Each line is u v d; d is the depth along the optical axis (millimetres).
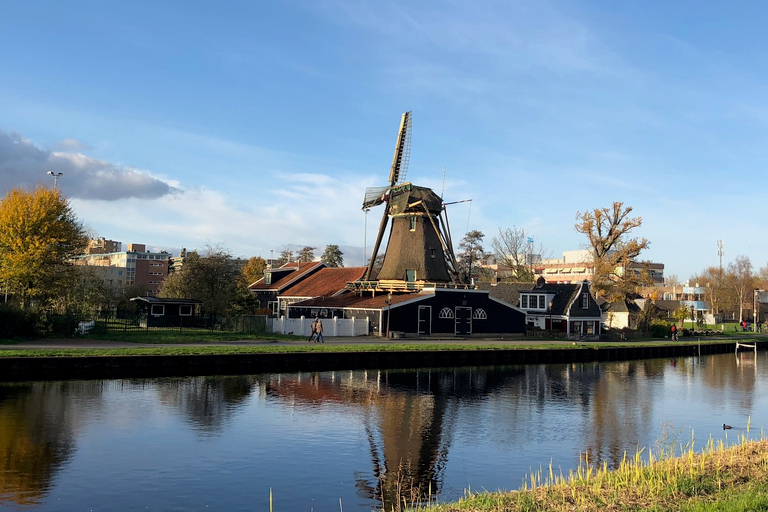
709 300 147250
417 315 58875
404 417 26188
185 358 36719
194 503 15594
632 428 25328
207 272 71562
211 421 24250
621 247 83938
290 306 71188
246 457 19641
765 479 13570
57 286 49250
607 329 77938
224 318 58125
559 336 68500
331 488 16984
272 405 27750
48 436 21297
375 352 43344
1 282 48250
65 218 51156
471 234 119312
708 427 25859
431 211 65312
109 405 26547
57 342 42500
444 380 37875
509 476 18375
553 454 20984
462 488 17203
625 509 11617
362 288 65812
